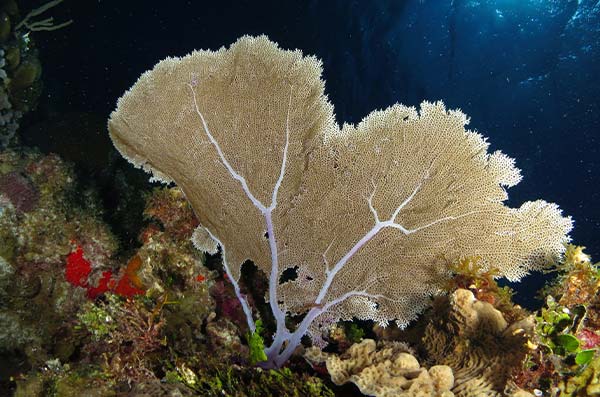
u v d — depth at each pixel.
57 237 0.70
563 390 0.48
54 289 0.68
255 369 0.60
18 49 1.11
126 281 0.72
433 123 0.59
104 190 1.10
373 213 0.64
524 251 0.59
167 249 0.77
